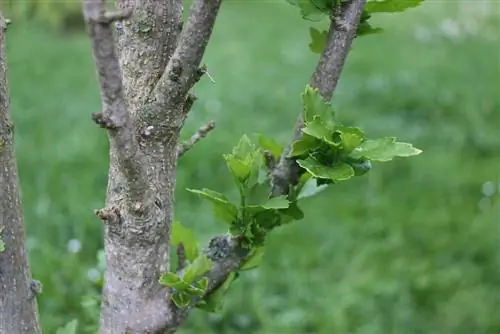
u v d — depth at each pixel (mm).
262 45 10320
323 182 1570
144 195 1472
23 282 1568
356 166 1534
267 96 7684
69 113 6789
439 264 4574
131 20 1483
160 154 1514
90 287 3754
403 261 4488
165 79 1435
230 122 6715
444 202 5363
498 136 6574
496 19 11438
